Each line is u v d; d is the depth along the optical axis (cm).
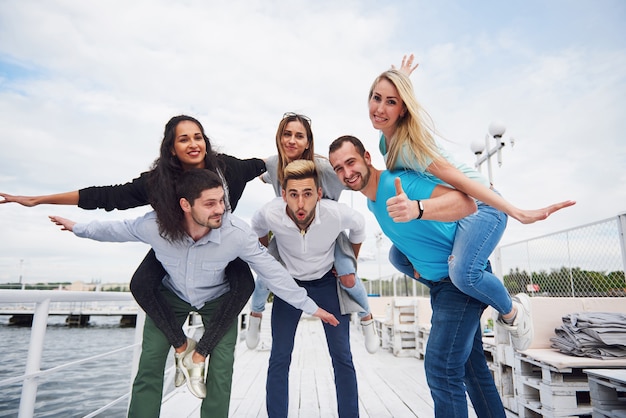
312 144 232
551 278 351
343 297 226
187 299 184
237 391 340
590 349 231
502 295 172
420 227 173
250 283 180
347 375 220
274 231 217
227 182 205
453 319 170
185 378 167
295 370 451
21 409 153
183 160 178
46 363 1527
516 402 264
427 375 172
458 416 161
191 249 168
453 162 178
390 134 188
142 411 165
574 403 220
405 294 940
